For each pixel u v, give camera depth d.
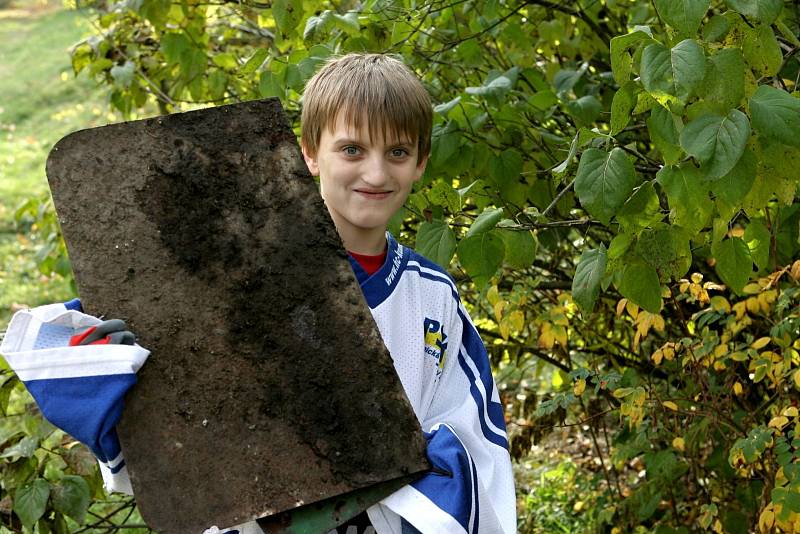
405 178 1.84
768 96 1.70
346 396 1.61
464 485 1.67
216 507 1.54
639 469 3.66
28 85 11.87
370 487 1.63
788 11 2.57
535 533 3.67
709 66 1.70
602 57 3.19
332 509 1.61
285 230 1.64
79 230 1.59
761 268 2.09
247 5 3.22
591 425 3.16
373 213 1.82
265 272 1.62
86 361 1.50
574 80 2.77
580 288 2.00
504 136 2.68
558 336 2.65
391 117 1.77
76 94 11.44
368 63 1.84
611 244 2.03
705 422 2.63
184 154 1.63
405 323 1.88
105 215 1.60
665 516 3.07
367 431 1.61
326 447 1.59
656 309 2.02
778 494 2.23
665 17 1.69
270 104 1.67
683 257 1.99
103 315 1.57
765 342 2.42
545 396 3.21
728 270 2.04
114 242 1.59
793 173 1.81
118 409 1.52
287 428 1.58
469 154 2.57
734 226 2.61
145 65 3.51
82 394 1.50
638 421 2.53
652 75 1.69
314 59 2.56
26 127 10.73
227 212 1.63
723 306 2.50
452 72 2.93
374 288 1.86
